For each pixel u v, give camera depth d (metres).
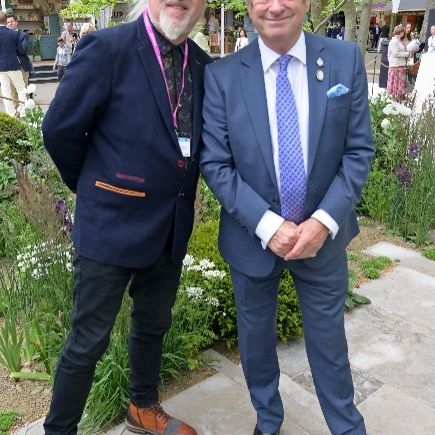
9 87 10.25
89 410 2.42
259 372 2.23
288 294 3.03
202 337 2.80
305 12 1.81
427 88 6.71
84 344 1.99
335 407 2.15
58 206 2.90
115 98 1.78
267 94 1.89
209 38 18.50
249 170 1.90
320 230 1.86
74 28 15.27
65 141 1.84
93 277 1.92
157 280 2.13
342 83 1.86
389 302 3.59
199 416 2.48
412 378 2.79
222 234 2.12
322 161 1.88
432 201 4.54
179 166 1.89
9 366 2.71
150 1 1.79
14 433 2.36
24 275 2.98
